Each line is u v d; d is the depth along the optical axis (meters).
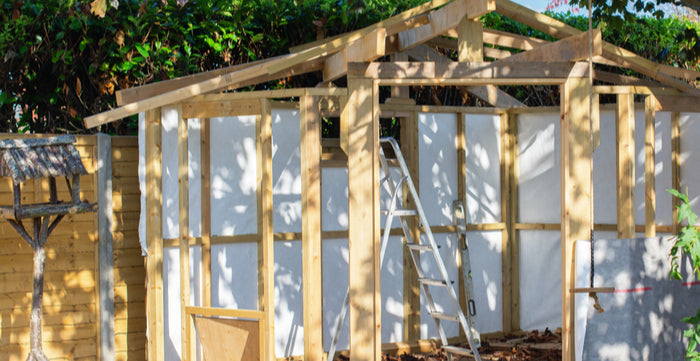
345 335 6.34
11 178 4.87
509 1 5.03
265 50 6.73
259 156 5.92
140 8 5.85
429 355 6.36
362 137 4.82
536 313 7.04
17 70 5.74
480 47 5.03
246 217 5.90
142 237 5.44
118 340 5.68
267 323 4.91
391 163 6.43
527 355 6.22
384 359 6.17
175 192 5.59
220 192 5.79
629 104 5.29
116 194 5.68
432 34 5.45
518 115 7.14
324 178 6.27
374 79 4.84
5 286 5.32
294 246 6.13
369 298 4.84
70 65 5.89
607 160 6.71
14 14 5.51
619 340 4.89
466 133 6.88
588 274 4.93
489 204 7.02
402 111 6.48
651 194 5.48
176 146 5.61
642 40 7.88
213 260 5.77
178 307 5.61
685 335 4.44
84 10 5.75
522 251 7.12
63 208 4.88
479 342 6.49
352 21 6.85
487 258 6.99
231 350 5.07
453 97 7.70
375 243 4.85
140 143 5.45
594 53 4.76
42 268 4.90
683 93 5.64
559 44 5.00
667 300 5.04
